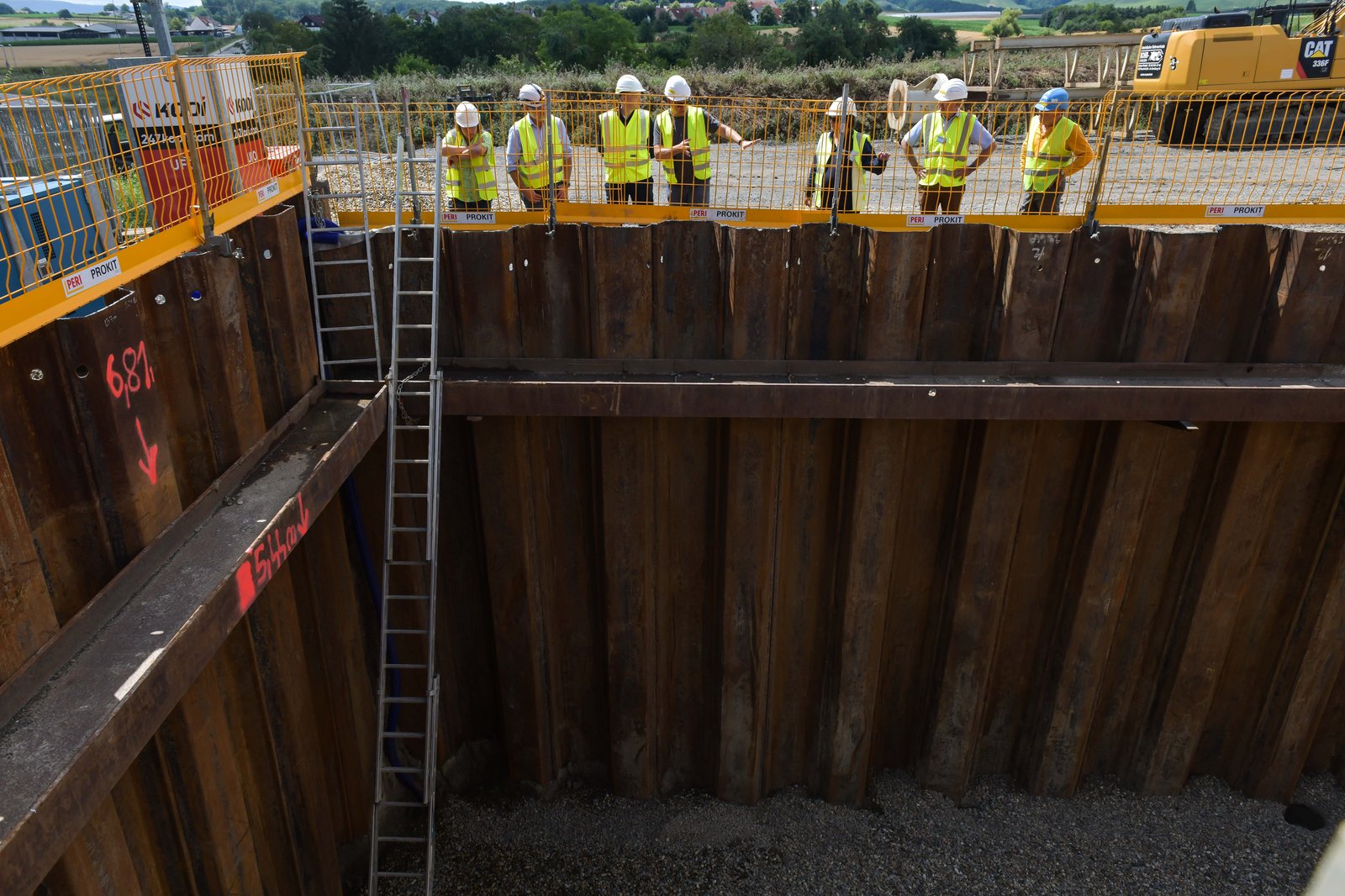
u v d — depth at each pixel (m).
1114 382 7.62
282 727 6.26
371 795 7.94
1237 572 8.15
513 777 8.93
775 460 7.72
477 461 7.72
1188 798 9.07
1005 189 10.78
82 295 4.39
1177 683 8.57
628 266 7.40
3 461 3.75
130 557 4.63
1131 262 7.55
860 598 8.20
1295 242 7.32
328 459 5.95
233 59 6.51
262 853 6.07
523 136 8.30
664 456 7.93
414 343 7.66
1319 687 8.45
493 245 7.37
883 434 7.61
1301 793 9.12
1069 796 9.02
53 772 3.50
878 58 33.44
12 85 4.39
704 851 8.49
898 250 7.36
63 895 4.05
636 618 8.26
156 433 4.81
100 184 5.39
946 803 8.98
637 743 8.71
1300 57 14.51
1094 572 8.12
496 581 8.11
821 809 8.96
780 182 10.83
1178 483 8.04
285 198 6.98
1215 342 7.79
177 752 5.00
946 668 8.52
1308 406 7.22
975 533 8.00
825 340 7.79
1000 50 19.45
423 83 21.25
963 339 7.80
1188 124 15.40
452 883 8.02
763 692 8.52
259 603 5.91
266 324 6.23
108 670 4.05
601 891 8.05
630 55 47.72
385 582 6.80
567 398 7.26
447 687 8.67
